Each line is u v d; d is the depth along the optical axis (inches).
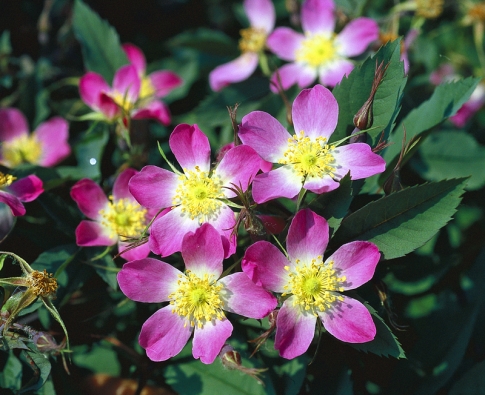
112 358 12.9
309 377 11.2
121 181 11.2
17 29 15.9
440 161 13.8
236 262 9.9
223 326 9.8
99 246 11.1
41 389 10.8
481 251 13.0
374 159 9.9
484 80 15.8
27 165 11.5
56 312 9.9
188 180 10.1
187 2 17.5
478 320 12.3
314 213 9.7
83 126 14.7
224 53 15.7
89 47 13.6
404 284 13.0
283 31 14.1
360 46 13.8
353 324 9.7
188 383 11.1
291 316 9.7
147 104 13.4
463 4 16.2
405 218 10.1
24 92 14.4
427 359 12.0
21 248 11.2
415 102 14.4
